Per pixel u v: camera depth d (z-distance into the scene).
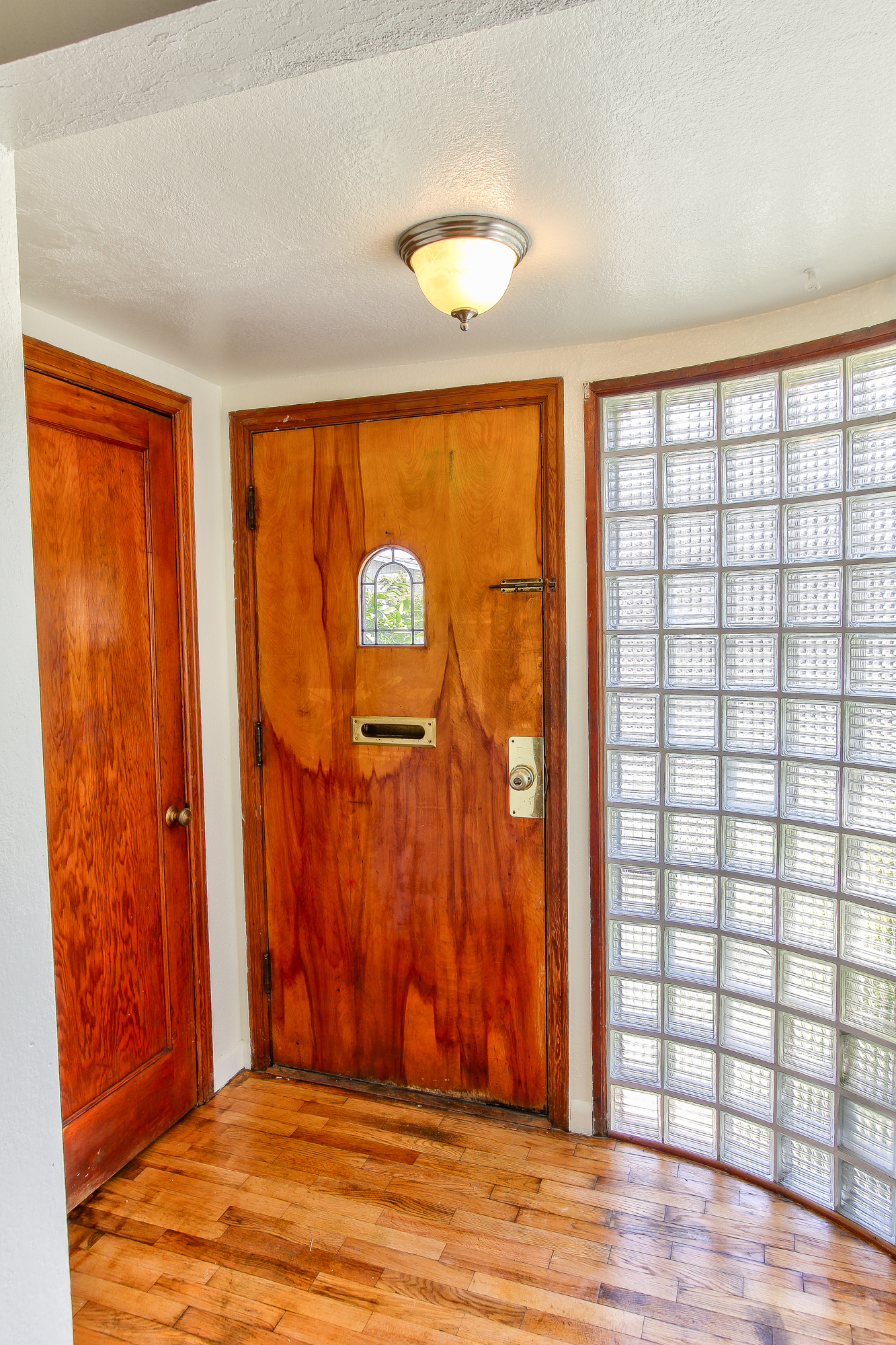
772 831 1.77
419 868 2.13
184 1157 1.93
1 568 0.79
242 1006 2.33
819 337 1.64
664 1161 1.91
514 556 2.00
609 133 1.03
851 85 0.94
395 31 0.63
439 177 1.13
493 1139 2.00
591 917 1.98
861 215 1.28
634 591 1.92
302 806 2.23
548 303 1.64
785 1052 1.77
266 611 2.23
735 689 1.81
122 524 1.88
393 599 2.10
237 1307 1.49
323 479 2.15
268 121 0.97
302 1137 2.01
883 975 1.59
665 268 1.47
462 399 2.00
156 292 1.54
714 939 1.87
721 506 1.81
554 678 1.97
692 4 0.80
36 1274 0.84
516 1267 1.58
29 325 1.62
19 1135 0.82
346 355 1.97
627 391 1.89
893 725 1.57
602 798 1.96
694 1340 1.42
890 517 1.57
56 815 1.69
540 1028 2.05
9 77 0.68
